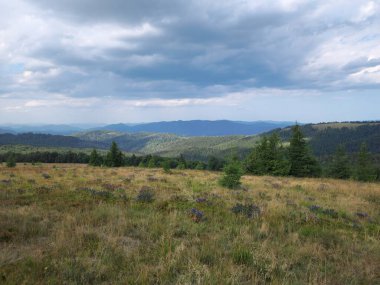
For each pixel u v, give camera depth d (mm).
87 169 30500
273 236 7320
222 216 9102
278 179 25000
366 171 39094
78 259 5133
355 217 10430
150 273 4844
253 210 9688
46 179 18578
